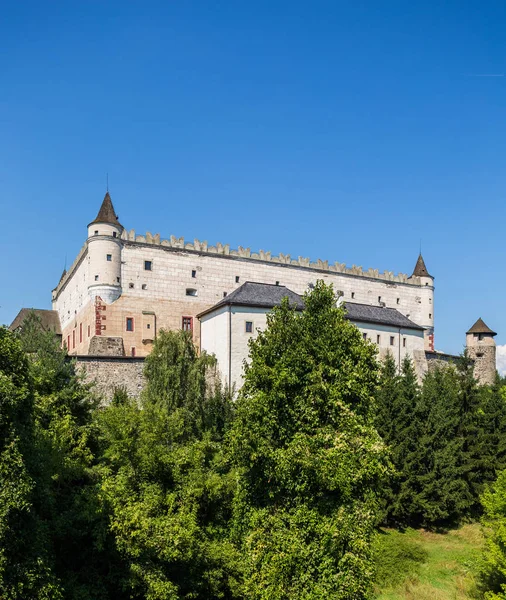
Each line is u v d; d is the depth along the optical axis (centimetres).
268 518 2288
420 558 3447
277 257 7319
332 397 2295
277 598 2142
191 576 2502
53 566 2198
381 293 8075
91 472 2642
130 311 6272
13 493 1714
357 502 2233
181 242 6681
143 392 4262
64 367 3388
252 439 2314
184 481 2636
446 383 5034
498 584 2948
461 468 4316
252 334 5256
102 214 6406
